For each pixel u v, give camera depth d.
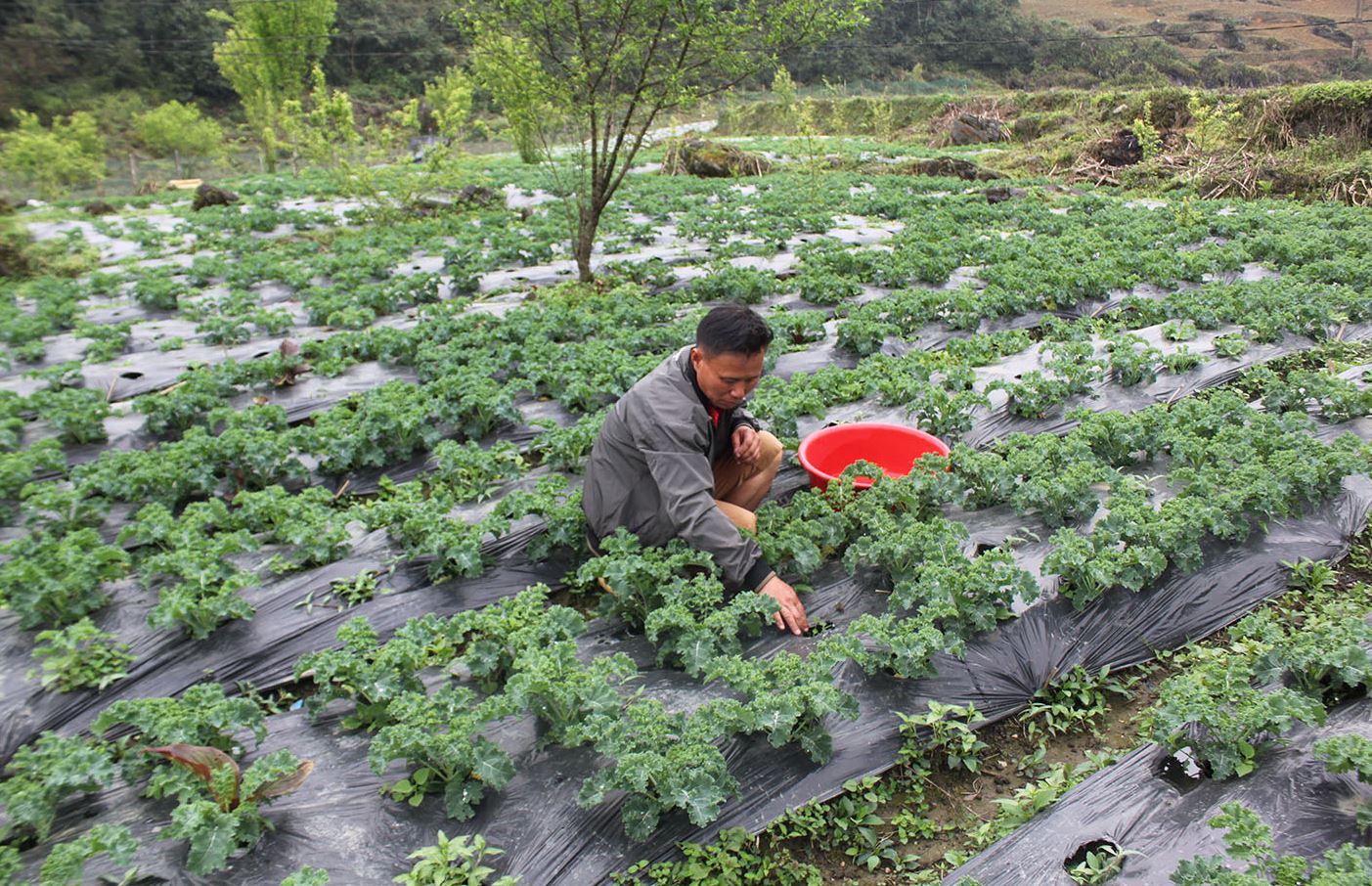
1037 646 4.65
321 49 34.94
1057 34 54.34
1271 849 3.25
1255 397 7.79
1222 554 5.28
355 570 5.39
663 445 4.44
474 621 4.41
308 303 10.88
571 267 13.32
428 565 5.39
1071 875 3.41
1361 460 5.87
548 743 4.02
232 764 3.68
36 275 14.09
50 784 3.66
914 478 5.54
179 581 5.28
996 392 7.80
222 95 52.19
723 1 10.31
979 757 4.26
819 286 10.80
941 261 11.43
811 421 7.38
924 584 4.63
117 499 6.26
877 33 55.94
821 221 15.51
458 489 6.30
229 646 4.84
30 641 4.82
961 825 3.91
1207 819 3.59
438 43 56.69
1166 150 22.45
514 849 3.63
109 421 7.91
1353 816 3.57
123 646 4.73
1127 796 3.71
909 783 4.08
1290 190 18.92
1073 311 10.22
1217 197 19.38
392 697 4.16
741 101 45.44
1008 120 31.98
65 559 4.95
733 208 17.70
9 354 9.82
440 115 19.42
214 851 3.41
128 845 3.40
